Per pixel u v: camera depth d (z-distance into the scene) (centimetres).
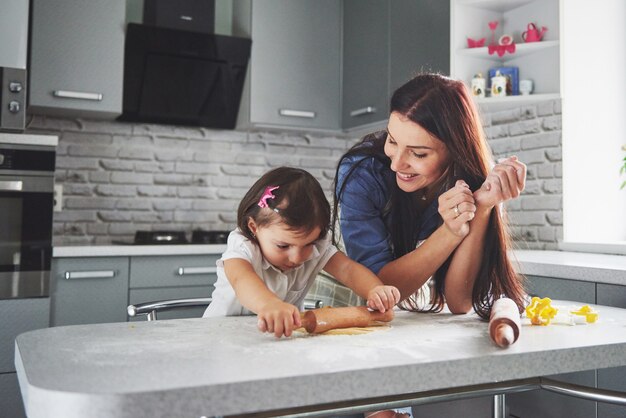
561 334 89
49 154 237
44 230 235
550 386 92
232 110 321
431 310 118
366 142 125
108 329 95
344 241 124
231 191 328
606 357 81
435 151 110
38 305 231
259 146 335
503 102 255
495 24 259
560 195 249
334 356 73
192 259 262
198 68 302
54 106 267
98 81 275
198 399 59
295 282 118
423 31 272
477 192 107
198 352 76
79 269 241
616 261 188
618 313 112
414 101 108
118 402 56
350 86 324
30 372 65
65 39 269
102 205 301
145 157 310
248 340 85
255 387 61
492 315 87
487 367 73
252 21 310
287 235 103
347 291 140
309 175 108
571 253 231
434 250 108
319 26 327
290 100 319
